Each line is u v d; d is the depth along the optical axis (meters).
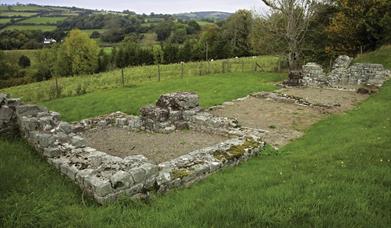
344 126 12.63
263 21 32.81
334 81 25.00
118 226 5.26
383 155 7.89
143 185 6.81
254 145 10.08
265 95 20.08
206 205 5.82
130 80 29.88
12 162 7.67
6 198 5.78
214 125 12.98
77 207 5.93
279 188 6.28
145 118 13.88
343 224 4.81
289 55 31.08
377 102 17.11
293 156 9.35
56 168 7.78
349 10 33.44
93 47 55.84
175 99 14.07
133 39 64.69
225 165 8.66
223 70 32.12
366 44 34.53
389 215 5.05
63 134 9.04
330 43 35.66
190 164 8.07
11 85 44.44
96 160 7.59
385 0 31.59
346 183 6.24
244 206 5.49
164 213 5.73
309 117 15.62
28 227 5.11
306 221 5.02
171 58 56.09
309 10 30.45
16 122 10.43
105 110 17.92
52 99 21.52
